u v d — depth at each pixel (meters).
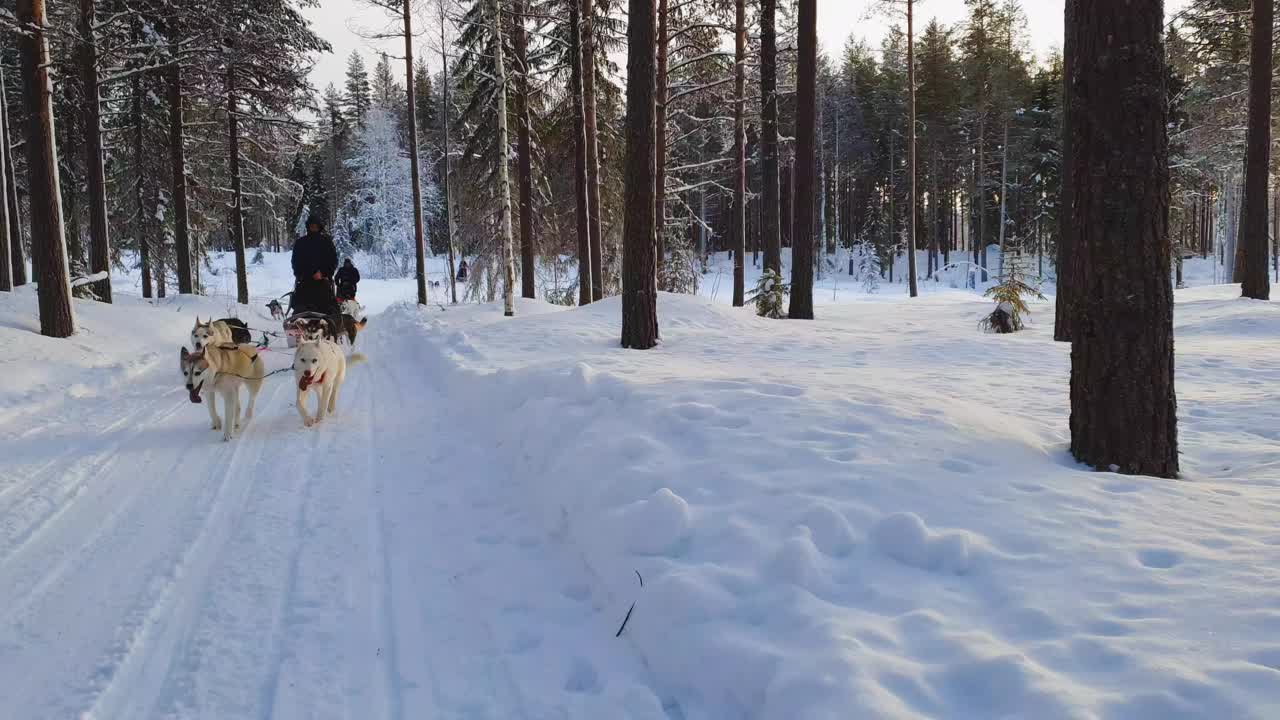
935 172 48.00
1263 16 16.52
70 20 17.75
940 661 2.73
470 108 22.58
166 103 23.08
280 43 22.16
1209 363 10.27
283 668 3.30
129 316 14.02
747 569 3.51
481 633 3.63
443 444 6.95
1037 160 42.88
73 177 23.88
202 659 3.37
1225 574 3.20
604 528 4.08
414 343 14.10
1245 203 17.30
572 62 19.42
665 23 20.30
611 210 24.62
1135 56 4.81
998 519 3.95
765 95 19.56
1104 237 5.01
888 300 28.31
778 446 4.88
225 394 7.21
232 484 5.83
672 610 3.28
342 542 4.70
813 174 17.86
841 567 3.53
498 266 25.38
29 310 12.34
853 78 57.28
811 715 2.47
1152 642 2.70
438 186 60.47
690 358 10.77
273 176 28.14
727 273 50.00
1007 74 40.72
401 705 3.05
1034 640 2.84
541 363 8.52
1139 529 3.80
